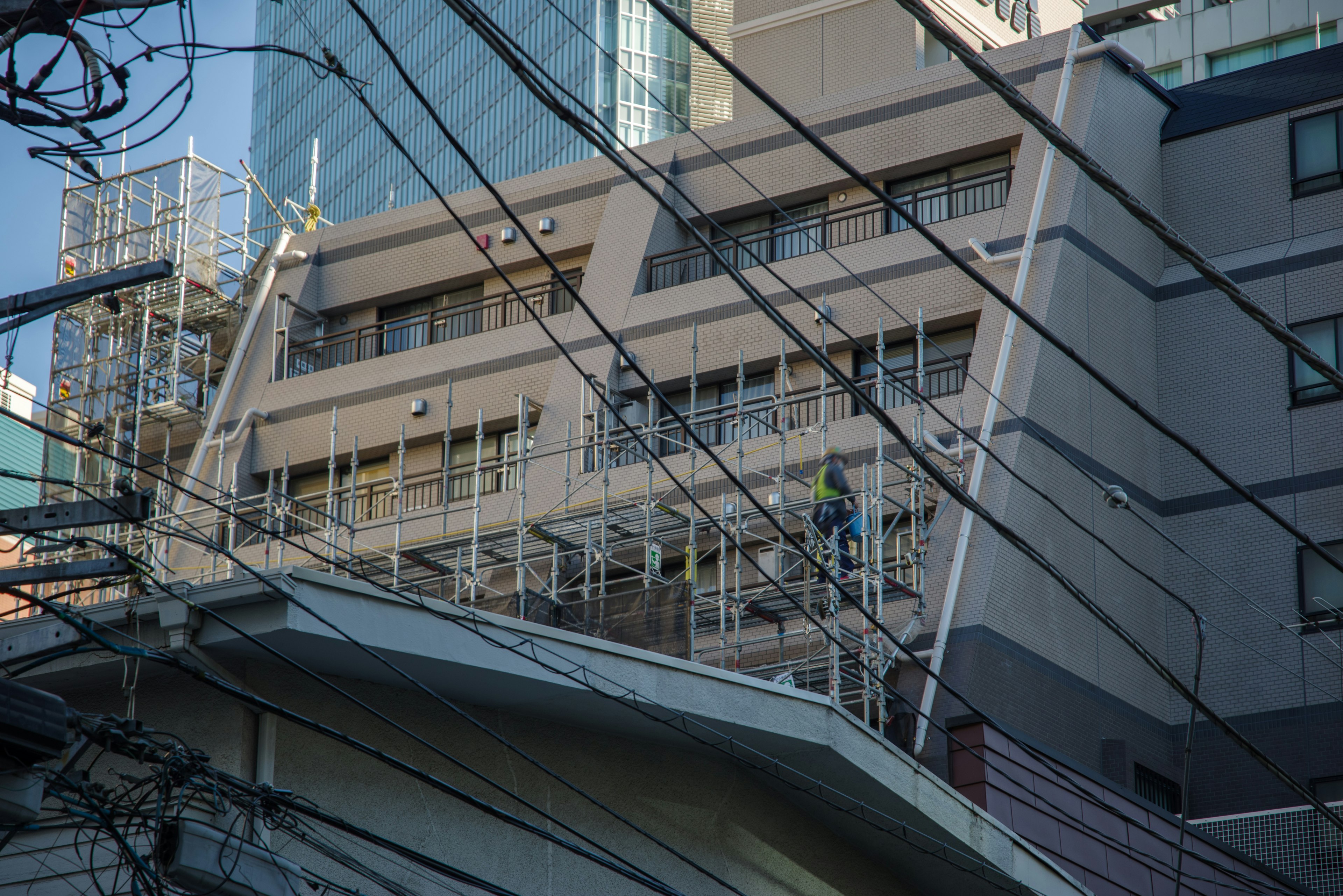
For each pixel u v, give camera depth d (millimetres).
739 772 45906
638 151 84188
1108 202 73875
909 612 62562
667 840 43688
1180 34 103562
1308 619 66812
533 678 38875
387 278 89125
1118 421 70812
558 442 74625
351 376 85500
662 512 67812
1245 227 75125
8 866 35250
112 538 78750
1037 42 77750
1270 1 101188
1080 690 63906
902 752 45531
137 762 32031
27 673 35938
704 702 41906
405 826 38312
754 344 75312
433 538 70750
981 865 46438
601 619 53250
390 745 38688
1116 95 76188
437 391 82688
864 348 31625
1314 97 75312
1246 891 53500
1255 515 69562
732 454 71688
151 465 88375
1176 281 75500
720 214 81188
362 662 36844
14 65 21734
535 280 85500
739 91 88875
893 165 77750
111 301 35125
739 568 59688
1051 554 64812
